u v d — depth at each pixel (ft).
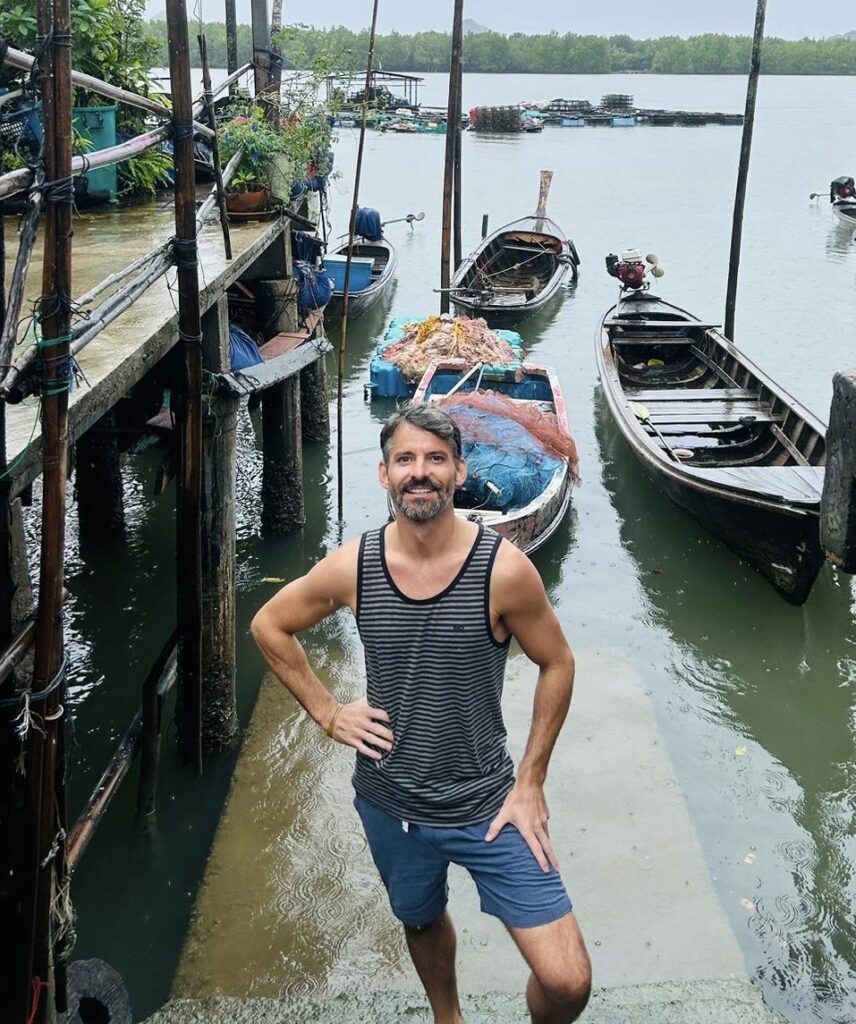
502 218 83.92
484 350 38.83
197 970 14.44
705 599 26.50
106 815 18.13
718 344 39.52
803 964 14.88
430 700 8.31
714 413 33.94
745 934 15.40
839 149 139.85
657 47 505.66
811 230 79.77
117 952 15.08
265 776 18.63
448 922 9.84
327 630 24.26
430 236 76.74
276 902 15.64
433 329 40.27
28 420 11.51
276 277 27.91
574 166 116.78
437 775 8.54
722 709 21.75
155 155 29.53
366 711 8.63
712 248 72.64
